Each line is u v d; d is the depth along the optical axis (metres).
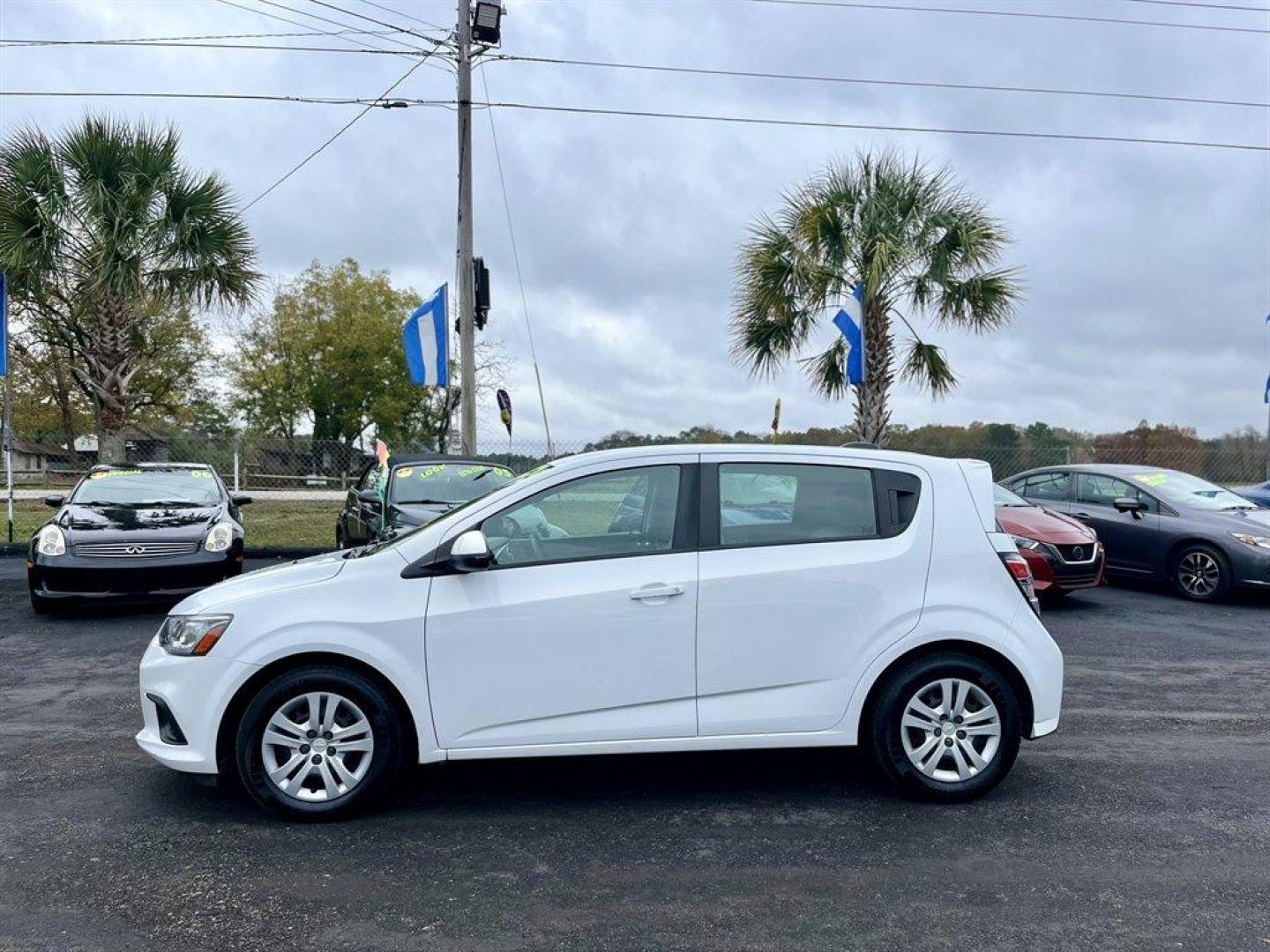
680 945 3.22
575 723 4.31
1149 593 11.11
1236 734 5.71
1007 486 12.73
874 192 14.51
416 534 4.55
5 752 5.25
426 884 3.66
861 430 15.04
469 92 13.62
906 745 4.48
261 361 43.84
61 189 13.71
